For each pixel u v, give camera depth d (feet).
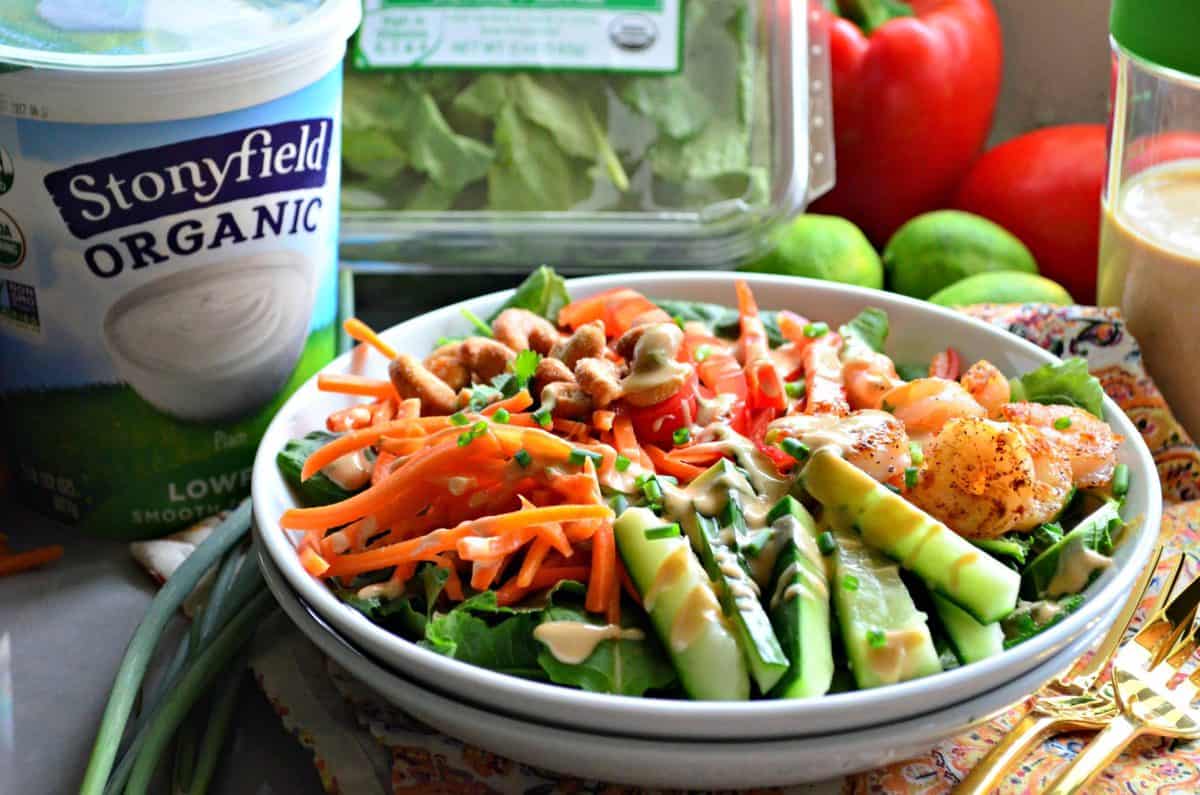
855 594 1.70
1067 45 2.67
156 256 1.91
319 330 2.06
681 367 1.85
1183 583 1.92
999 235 2.36
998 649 1.70
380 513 1.79
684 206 2.37
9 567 2.00
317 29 1.91
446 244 2.38
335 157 2.00
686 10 2.39
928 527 1.72
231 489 2.05
